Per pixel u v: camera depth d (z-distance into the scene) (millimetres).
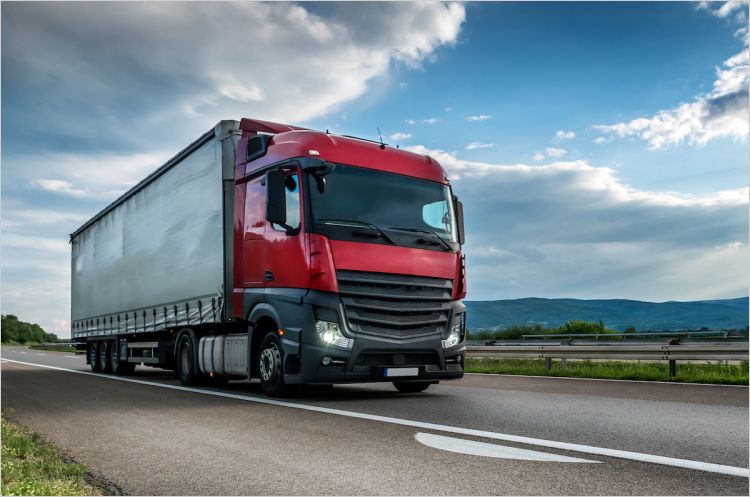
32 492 4164
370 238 9211
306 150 9406
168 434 6594
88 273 19844
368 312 9062
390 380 9234
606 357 14430
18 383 14422
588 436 5980
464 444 5652
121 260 16547
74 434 6840
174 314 12891
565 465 4801
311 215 9055
